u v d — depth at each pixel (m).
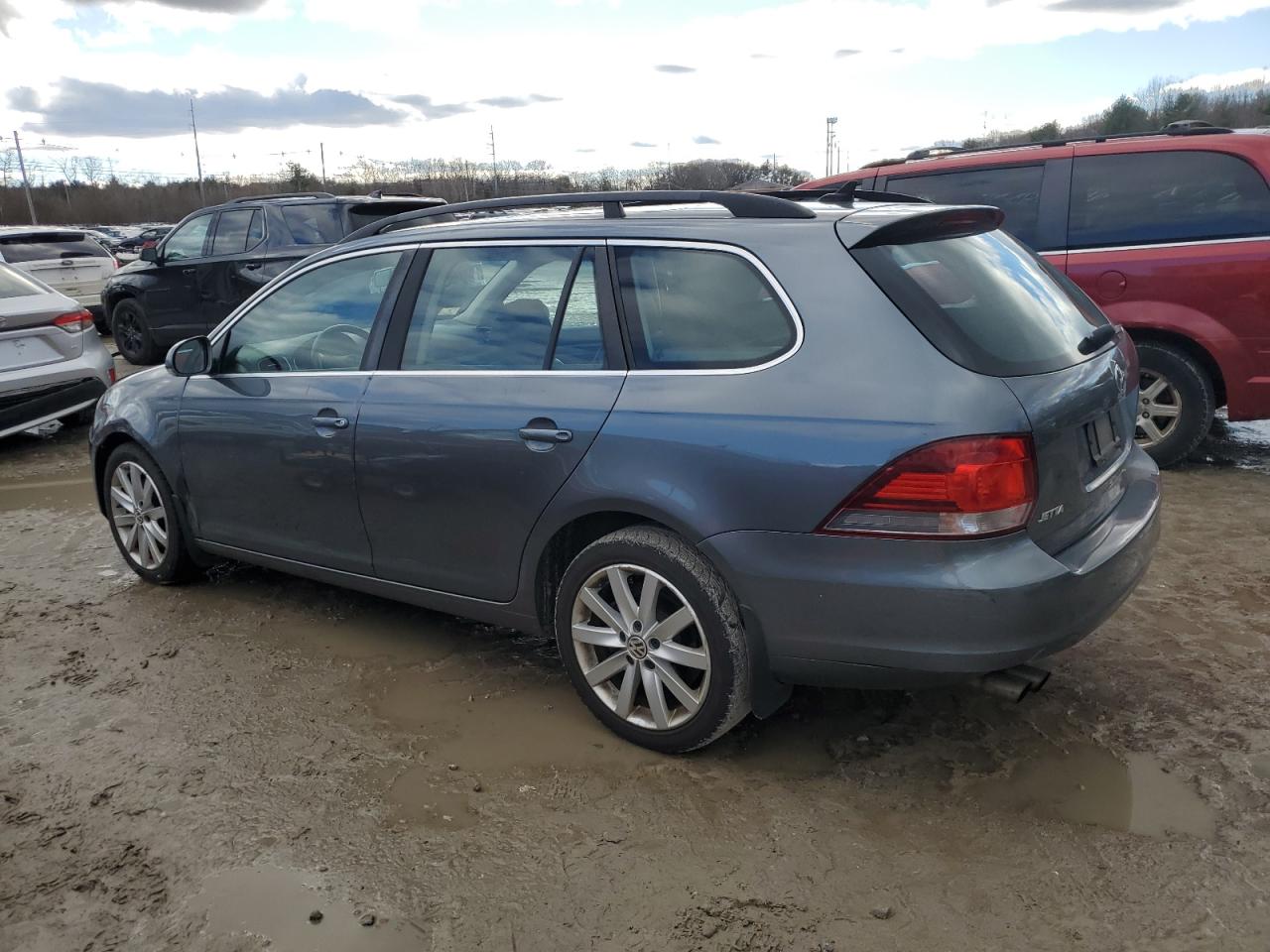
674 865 2.72
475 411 3.46
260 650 4.13
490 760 3.26
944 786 3.03
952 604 2.67
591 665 3.35
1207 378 5.93
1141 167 5.95
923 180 6.66
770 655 2.98
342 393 3.88
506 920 2.53
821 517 2.79
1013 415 2.68
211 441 4.36
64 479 7.14
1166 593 4.34
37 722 3.57
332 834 2.88
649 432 3.06
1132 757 3.15
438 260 3.76
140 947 2.46
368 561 3.94
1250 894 2.52
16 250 15.56
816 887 2.62
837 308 2.87
